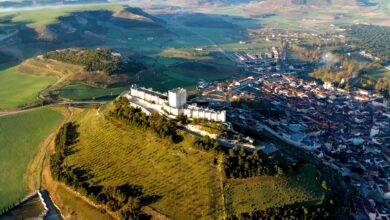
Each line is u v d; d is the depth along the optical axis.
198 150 176.62
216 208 149.00
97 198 162.88
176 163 173.75
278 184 160.75
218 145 174.50
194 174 166.00
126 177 173.00
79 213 162.62
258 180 161.25
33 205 175.38
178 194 157.88
